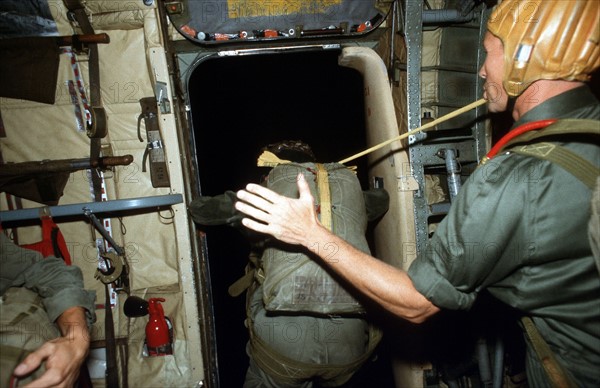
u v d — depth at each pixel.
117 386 2.09
